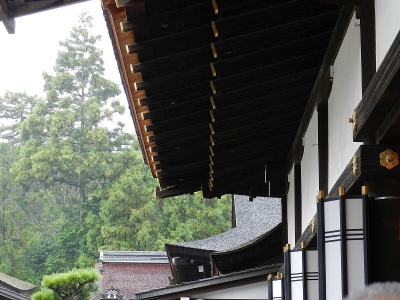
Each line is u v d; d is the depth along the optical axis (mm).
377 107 4773
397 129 4875
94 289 22938
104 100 74875
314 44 7008
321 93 7535
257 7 6094
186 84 7184
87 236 63875
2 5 5430
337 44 6652
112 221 62594
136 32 5922
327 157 7574
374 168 5148
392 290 1754
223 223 59188
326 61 7184
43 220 68688
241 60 6863
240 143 9359
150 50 6312
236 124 8602
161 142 8922
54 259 64875
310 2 6195
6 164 74125
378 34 5141
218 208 59031
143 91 7180
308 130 8656
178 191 11164
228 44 6480
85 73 75500
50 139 70562
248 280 13508
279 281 10383
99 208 67625
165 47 6316
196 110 8062
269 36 6570
